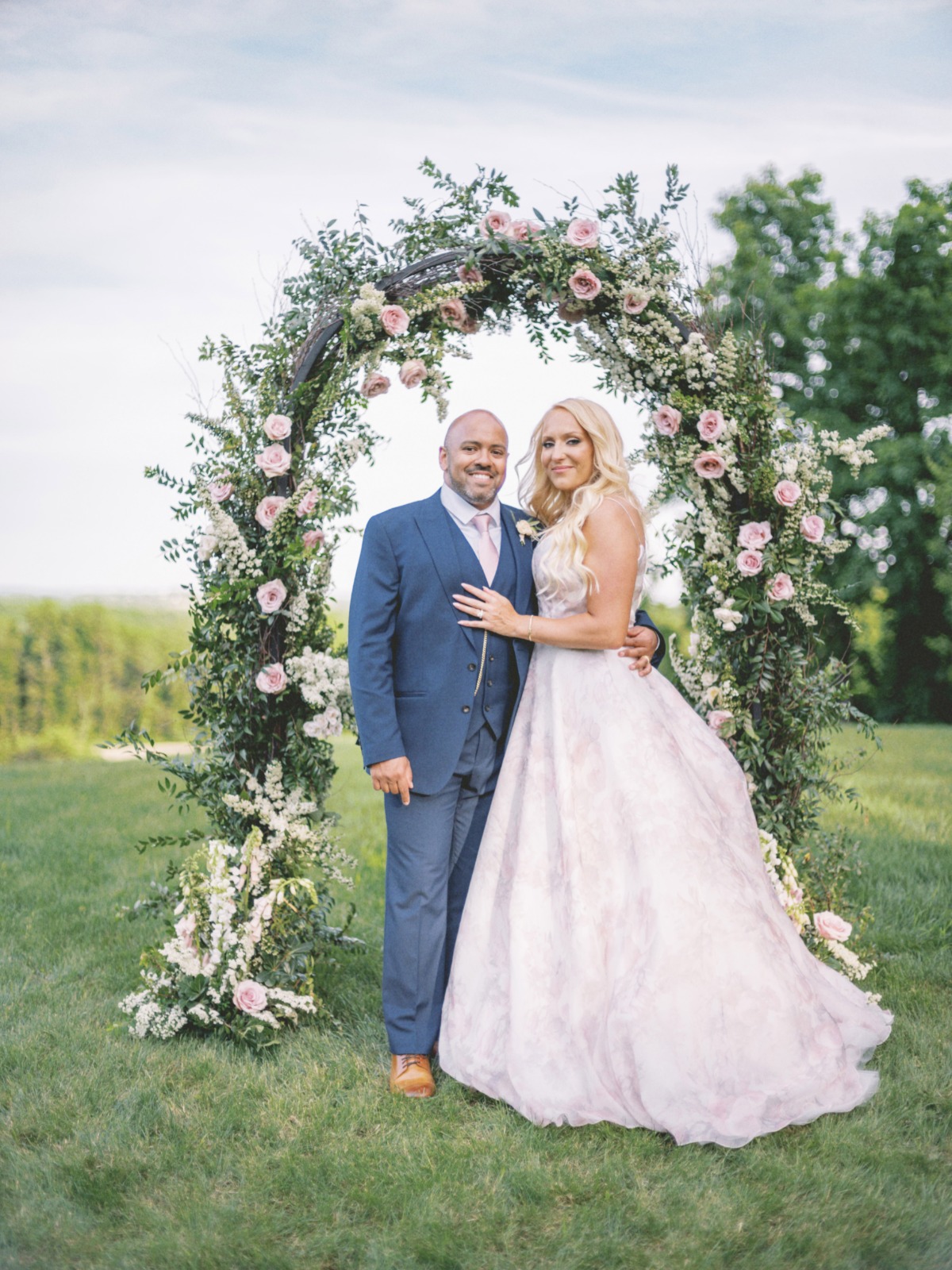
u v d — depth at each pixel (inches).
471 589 106.1
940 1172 86.4
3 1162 88.3
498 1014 100.1
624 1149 90.3
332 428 124.3
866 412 746.8
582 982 95.8
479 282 120.6
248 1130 94.6
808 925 123.8
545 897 101.2
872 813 233.6
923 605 727.7
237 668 118.0
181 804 126.3
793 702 124.6
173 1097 100.0
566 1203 83.4
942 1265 74.1
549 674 108.4
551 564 107.0
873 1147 90.0
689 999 92.1
